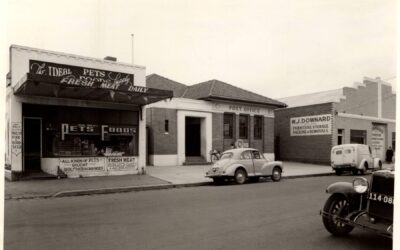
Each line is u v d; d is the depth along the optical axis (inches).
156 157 850.1
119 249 226.5
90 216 329.4
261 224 292.5
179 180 613.6
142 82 717.9
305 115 1138.7
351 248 227.0
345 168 816.3
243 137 1008.2
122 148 693.3
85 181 582.2
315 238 250.5
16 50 580.1
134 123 706.2
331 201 257.9
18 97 584.4
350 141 1119.0
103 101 670.5
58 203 409.4
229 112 975.6
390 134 1264.8
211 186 579.5
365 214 242.5
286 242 240.2
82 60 645.3
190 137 980.6
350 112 1120.8
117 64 687.1
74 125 642.8
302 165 1037.2
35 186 525.0
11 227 286.5
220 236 255.3
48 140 620.7
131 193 498.3
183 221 304.7
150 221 305.4
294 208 364.2
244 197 443.2
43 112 617.0
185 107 895.1
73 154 642.2
